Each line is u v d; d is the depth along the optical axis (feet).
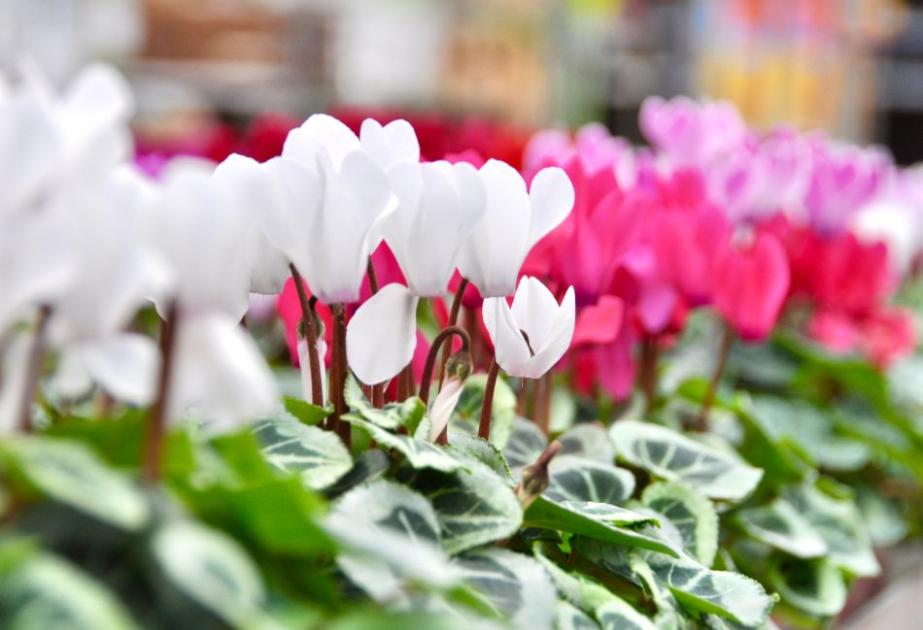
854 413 4.20
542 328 2.24
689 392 3.38
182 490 1.74
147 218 1.75
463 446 2.26
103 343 1.75
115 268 1.72
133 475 1.74
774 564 3.02
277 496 1.71
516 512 2.09
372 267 2.32
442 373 2.34
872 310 3.99
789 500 3.19
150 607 1.62
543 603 2.03
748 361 4.10
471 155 2.62
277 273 2.21
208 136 5.18
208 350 1.74
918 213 5.26
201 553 1.64
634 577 2.31
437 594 1.87
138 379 1.76
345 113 4.91
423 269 2.15
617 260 2.66
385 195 2.07
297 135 2.12
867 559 3.10
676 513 2.61
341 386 2.22
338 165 2.16
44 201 1.75
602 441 2.77
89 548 1.64
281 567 1.81
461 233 2.14
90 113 1.77
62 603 1.57
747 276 3.00
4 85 1.81
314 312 2.29
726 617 2.31
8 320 1.73
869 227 4.68
